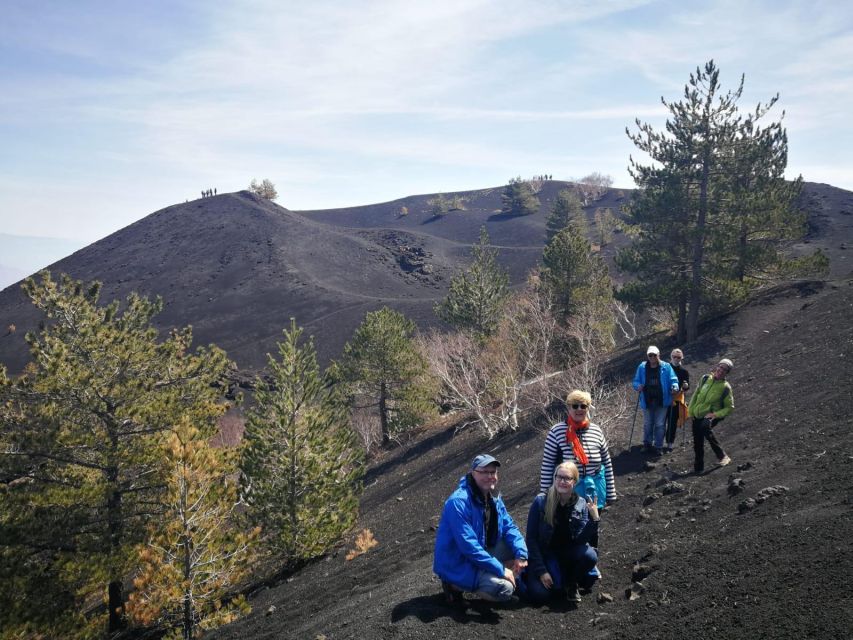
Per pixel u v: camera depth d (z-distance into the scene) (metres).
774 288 27.77
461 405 32.75
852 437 7.81
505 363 27.38
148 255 117.19
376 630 5.04
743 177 26.58
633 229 28.28
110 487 16.34
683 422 10.99
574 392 5.60
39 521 15.27
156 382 18.83
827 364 13.66
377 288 94.94
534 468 16.52
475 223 139.38
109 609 16.64
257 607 13.70
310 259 106.00
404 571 9.30
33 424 16.34
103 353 17.55
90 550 15.57
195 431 15.22
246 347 72.56
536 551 5.12
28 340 17.19
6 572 14.46
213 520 14.99
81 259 123.12
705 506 7.20
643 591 5.14
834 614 3.80
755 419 11.47
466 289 39.03
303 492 17.75
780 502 6.28
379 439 36.50
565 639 4.57
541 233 120.81
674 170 26.08
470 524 4.96
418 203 177.62
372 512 22.03
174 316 87.81
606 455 5.66
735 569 4.95
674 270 27.12
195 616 13.60
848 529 4.91
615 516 8.23
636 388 11.22
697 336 25.45
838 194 63.19
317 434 18.27
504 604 5.25
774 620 3.99
